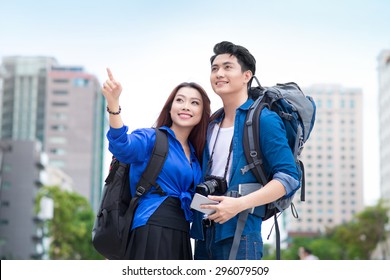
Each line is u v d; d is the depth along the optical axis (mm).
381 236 71125
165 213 3916
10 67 131125
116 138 3811
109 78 3766
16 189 89938
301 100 4020
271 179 3963
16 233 88750
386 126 107500
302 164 4086
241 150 3928
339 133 143125
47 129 129125
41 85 130000
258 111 3926
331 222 140125
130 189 4047
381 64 111750
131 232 3953
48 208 66500
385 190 106250
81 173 127625
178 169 3990
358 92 143625
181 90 4184
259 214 3920
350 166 142375
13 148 90750
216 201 3678
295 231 136875
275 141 3834
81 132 129125
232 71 4078
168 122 4262
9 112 129500
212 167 4070
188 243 4031
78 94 130125
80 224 66750
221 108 4270
